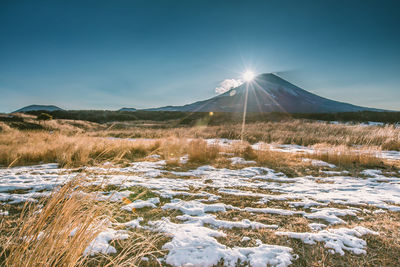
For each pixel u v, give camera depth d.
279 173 6.05
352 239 2.54
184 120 46.09
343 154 7.46
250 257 2.22
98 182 4.13
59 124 30.91
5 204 3.37
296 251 2.37
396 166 6.79
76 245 1.78
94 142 8.94
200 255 2.22
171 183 4.79
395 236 2.66
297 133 16.72
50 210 1.76
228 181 5.17
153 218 3.10
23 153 7.41
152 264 2.11
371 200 3.86
